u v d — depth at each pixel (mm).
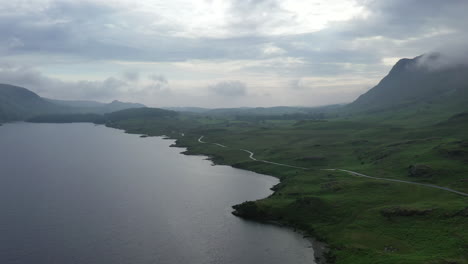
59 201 138250
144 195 150250
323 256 89562
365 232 96875
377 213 105938
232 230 108250
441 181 132375
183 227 110312
